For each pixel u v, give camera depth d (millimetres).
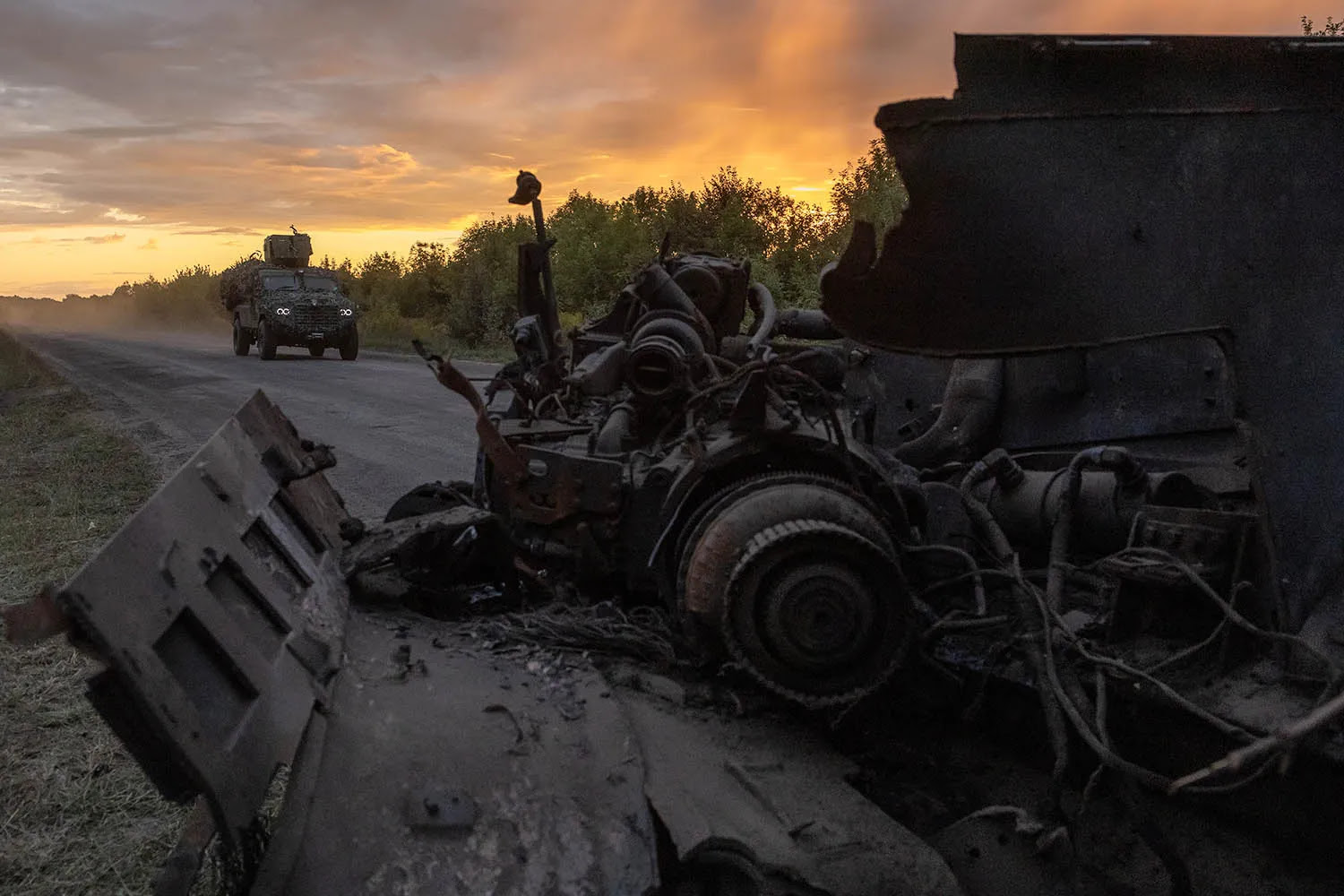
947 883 2512
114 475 9453
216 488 2859
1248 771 2551
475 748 2660
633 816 2559
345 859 2297
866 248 2287
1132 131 2328
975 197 2281
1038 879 2760
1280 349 2461
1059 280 2346
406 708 2744
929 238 2291
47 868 3293
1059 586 3062
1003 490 3740
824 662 2957
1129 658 2865
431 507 4516
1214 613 2820
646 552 3607
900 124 2227
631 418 4016
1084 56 2271
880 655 2994
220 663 2361
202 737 2125
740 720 3115
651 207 22578
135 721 2119
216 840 2963
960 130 2252
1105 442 4059
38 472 10008
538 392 4840
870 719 3420
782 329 5363
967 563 3760
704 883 2635
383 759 2545
